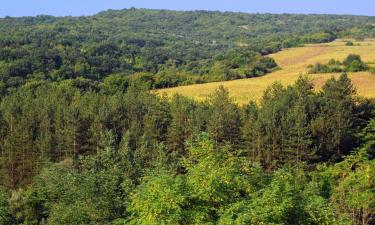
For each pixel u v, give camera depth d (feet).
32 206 144.25
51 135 255.91
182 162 87.10
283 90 312.29
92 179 128.77
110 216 117.39
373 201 119.24
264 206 67.67
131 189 127.13
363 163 143.54
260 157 245.24
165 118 279.28
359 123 273.54
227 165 77.36
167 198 66.85
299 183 116.57
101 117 264.72
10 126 262.06
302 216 73.31
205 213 67.67
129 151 212.64
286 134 244.83
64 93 323.37
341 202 124.16
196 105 302.86
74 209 117.70
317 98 281.54
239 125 264.52
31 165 244.42
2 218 129.29
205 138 84.79
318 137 253.85
